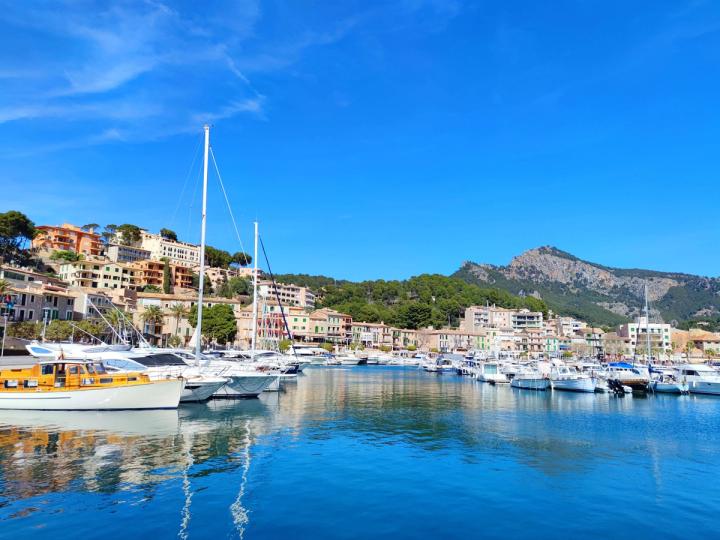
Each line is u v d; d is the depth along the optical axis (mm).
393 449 31031
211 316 140625
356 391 69250
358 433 36125
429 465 27281
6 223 152375
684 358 185875
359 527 18609
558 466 27609
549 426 40969
